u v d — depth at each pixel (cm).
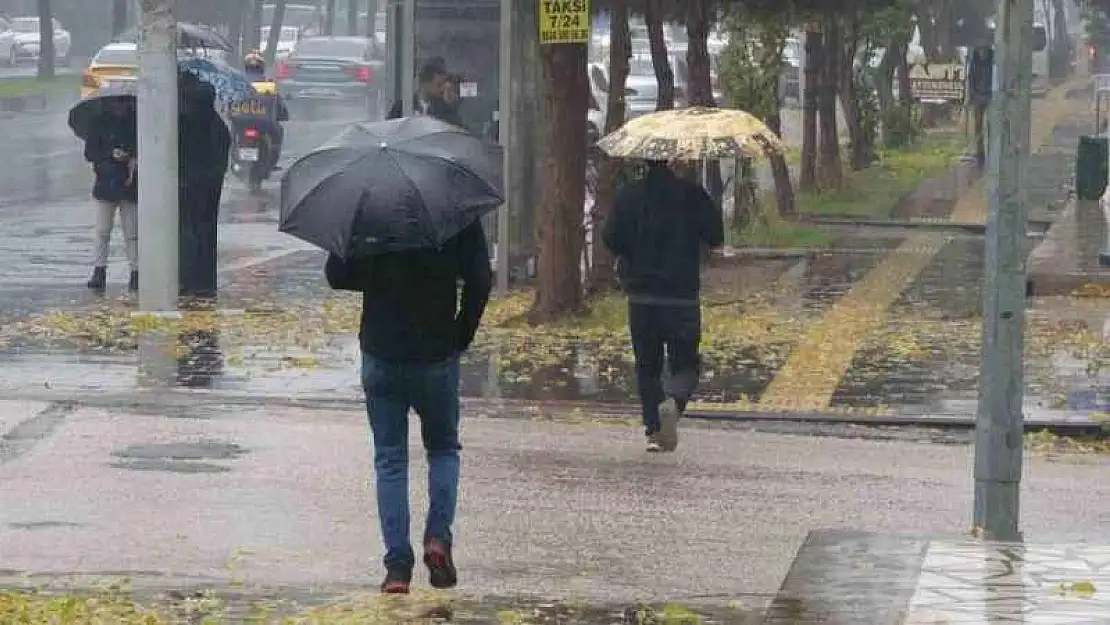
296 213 1191
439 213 1175
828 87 4838
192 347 2344
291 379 2145
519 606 1188
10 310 2628
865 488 1652
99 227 2861
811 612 1102
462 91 2912
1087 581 1186
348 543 1396
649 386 1795
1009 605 1112
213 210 2797
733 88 3747
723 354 2377
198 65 3541
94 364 2211
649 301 1786
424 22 2894
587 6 2547
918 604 1121
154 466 1664
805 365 2309
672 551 1388
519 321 2586
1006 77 1352
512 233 2956
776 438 1908
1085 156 4662
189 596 1210
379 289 1207
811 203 4581
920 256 3550
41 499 1527
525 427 1922
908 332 2577
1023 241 1365
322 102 7819
